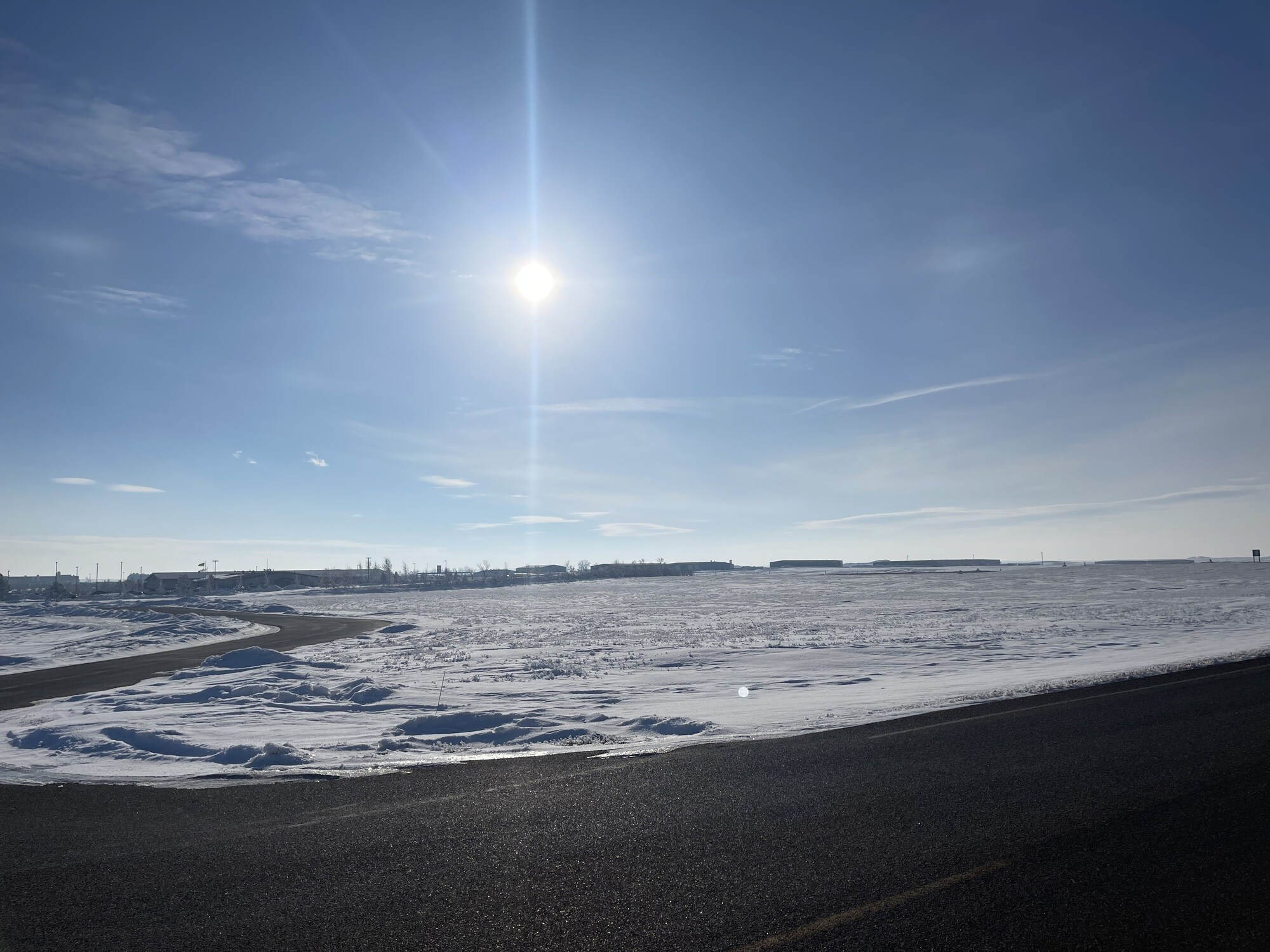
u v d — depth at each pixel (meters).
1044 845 5.40
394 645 29.52
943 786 7.05
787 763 8.18
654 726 11.00
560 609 61.47
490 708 13.05
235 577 162.25
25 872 5.27
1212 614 34.81
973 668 17.73
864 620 38.22
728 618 43.97
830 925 4.21
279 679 17.78
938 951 3.90
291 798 7.21
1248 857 5.09
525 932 4.21
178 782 7.98
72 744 10.03
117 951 4.07
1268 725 9.45
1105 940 4.00
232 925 4.37
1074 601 52.12
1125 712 10.59
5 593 126.50
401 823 6.33
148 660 26.39
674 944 4.02
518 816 6.46
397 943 4.11
